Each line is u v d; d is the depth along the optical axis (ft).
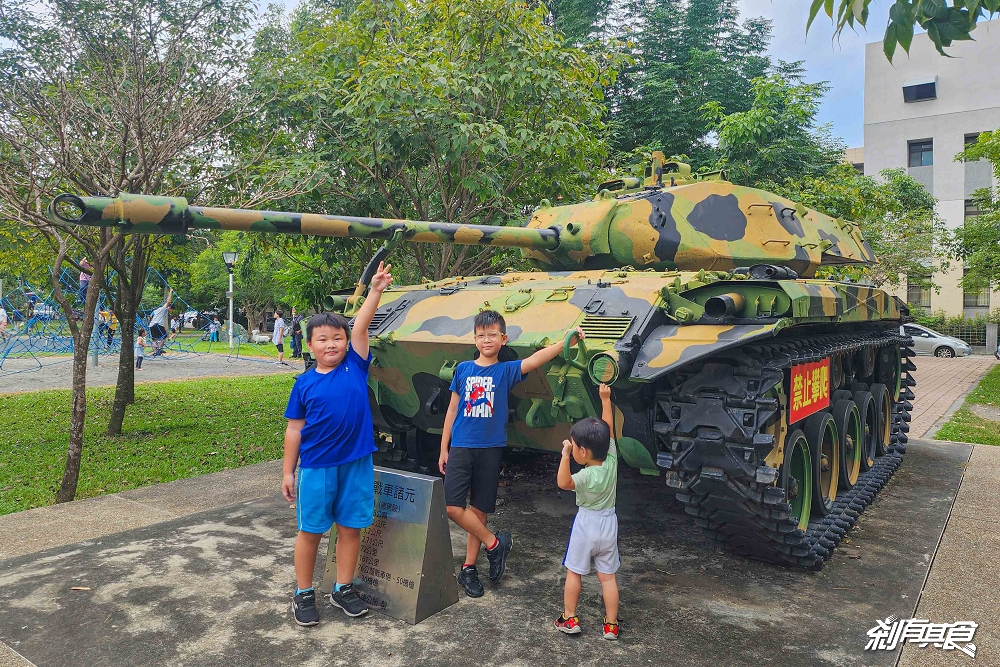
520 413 18.07
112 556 17.21
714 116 57.00
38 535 19.11
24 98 24.97
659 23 72.23
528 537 19.20
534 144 32.81
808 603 14.92
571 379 15.74
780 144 54.34
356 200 35.14
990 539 18.97
